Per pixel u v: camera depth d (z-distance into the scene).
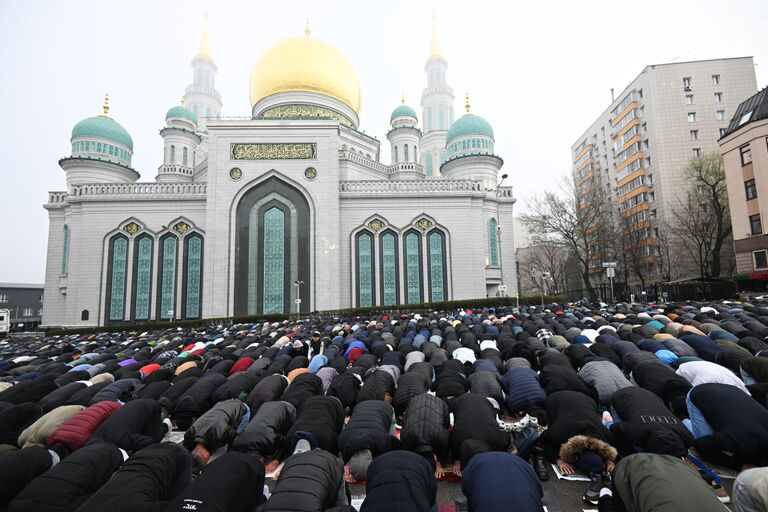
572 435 4.80
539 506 3.20
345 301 31.84
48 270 32.66
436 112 53.34
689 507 2.79
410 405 5.52
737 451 4.25
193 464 5.05
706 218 31.25
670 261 35.66
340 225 32.78
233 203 31.52
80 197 31.52
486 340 10.48
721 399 4.70
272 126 32.59
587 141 52.47
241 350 11.16
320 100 38.88
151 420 5.73
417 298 32.38
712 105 38.41
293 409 6.07
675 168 37.69
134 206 31.95
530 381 6.39
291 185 32.16
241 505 3.55
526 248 58.94
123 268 31.25
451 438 4.90
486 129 39.16
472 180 34.28
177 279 31.30
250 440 5.19
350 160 35.72
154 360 10.62
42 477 3.69
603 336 9.43
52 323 32.12
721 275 33.94
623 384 6.23
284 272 31.14
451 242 33.16
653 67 39.38
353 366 8.41
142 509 3.30
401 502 3.21
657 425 4.51
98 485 3.91
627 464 3.47
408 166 38.56
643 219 39.59
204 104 49.06
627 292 33.19
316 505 3.29
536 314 16.31
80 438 5.04
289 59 38.75
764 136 24.80
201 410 6.68
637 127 40.97
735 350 7.14
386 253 32.88
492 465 3.51
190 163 40.62
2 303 54.16
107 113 38.28
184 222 32.09
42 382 7.34
